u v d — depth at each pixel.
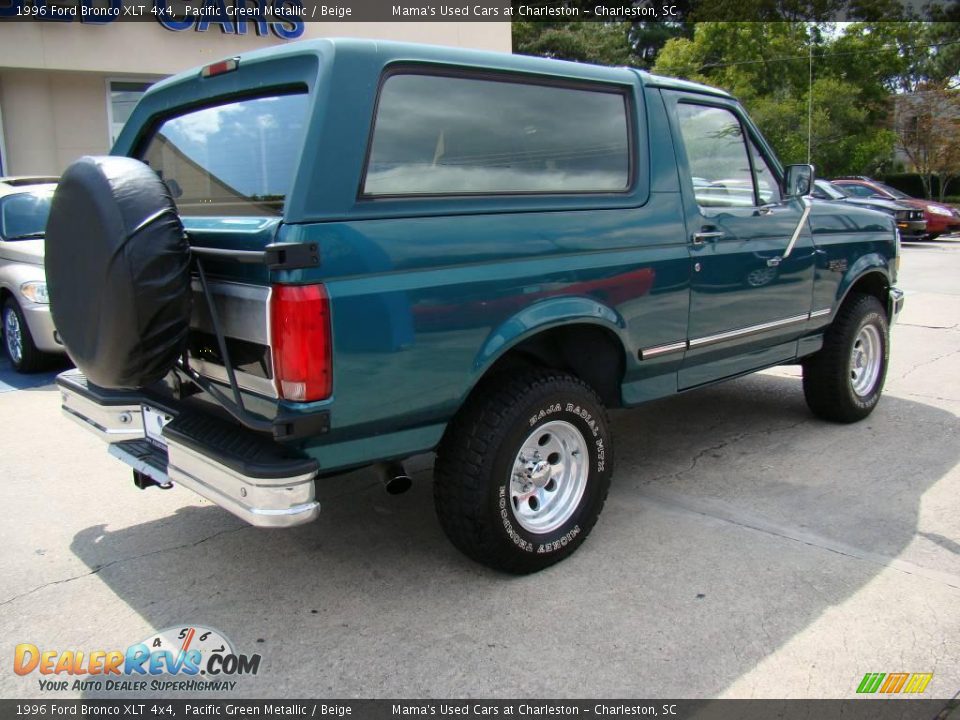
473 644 2.98
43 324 6.92
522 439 3.28
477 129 3.21
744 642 2.97
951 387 6.46
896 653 2.90
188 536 3.94
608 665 2.85
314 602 3.30
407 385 2.93
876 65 34.12
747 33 33.53
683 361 4.16
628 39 48.31
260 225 2.79
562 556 3.54
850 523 3.96
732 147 4.38
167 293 2.69
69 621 3.20
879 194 20.11
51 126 12.39
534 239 3.29
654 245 3.81
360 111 2.83
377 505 4.28
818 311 4.96
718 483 4.52
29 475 4.76
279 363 2.68
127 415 3.62
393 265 2.85
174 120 3.71
